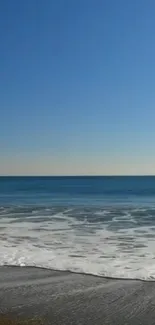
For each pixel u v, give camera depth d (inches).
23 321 248.4
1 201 1325.0
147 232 631.2
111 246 504.4
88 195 1713.8
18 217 840.9
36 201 1326.3
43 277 351.9
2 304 280.7
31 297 296.0
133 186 3102.9
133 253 457.4
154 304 280.5
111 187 2861.7
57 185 3472.0
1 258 430.3
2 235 598.5
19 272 370.3
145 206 1118.4
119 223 745.0
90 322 248.5
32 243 527.5
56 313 262.8
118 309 271.3
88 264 401.1
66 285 326.6
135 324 246.2
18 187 2874.0
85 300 289.3
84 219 805.9
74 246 504.7
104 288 317.7
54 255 446.0
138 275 356.2
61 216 860.6
